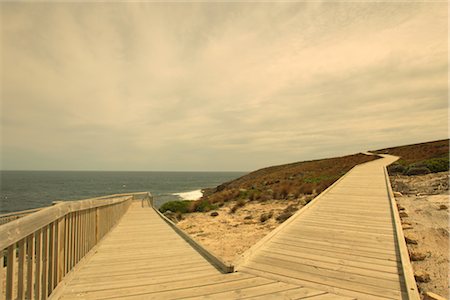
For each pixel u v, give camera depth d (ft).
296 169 142.00
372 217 26.91
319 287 12.28
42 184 344.28
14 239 8.15
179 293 11.59
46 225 10.82
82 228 16.34
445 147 127.03
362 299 11.30
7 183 355.56
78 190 256.52
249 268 14.58
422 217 26.89
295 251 17.38
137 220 33.45
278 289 12.07
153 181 433.48
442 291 13.44
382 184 50.19
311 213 28.78
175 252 18.16
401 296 11.55
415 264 16.80
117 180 459.73
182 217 45.19
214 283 12.64
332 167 123.54
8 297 8.29
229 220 38.50
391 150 201.16
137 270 14.42
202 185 337.52
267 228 30.94
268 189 66.90
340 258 16.15
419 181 54.54
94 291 11.78
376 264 15.20
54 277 11.85
